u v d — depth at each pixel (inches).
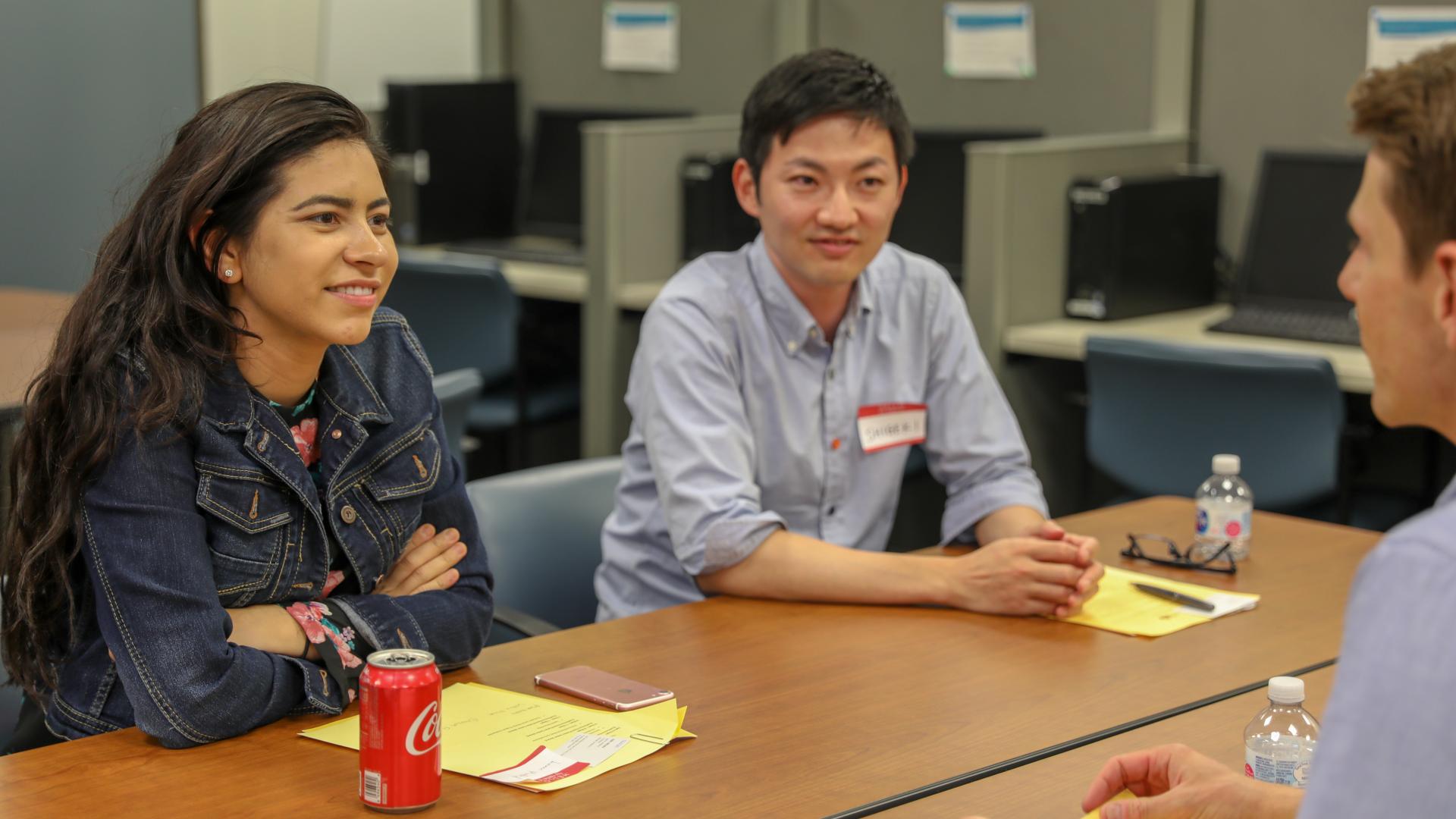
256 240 50.9
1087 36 147.7
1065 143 131.5
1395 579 27.0
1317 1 133.3
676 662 59.1
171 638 49.6
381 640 54.6
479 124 178.7
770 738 50.9
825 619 65.4
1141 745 50.8
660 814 44.5
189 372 51.4
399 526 57.6
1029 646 61.5
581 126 176.4
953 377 82.2
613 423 151.9
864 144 73.7
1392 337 31.8
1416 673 26.1
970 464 81.3
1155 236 132.9
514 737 50.3
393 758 43.9
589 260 150.2
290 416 55.7
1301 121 135.8
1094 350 114.4
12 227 164.7
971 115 157.2
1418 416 32.4
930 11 157.8
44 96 163.5
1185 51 140.9
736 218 153.1
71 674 53.5
